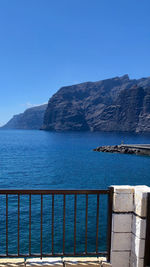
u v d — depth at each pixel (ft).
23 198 65.57
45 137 640.17
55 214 52.03
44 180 101.91
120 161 171.01
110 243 13.37
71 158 190.80
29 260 13.44
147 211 12.25
